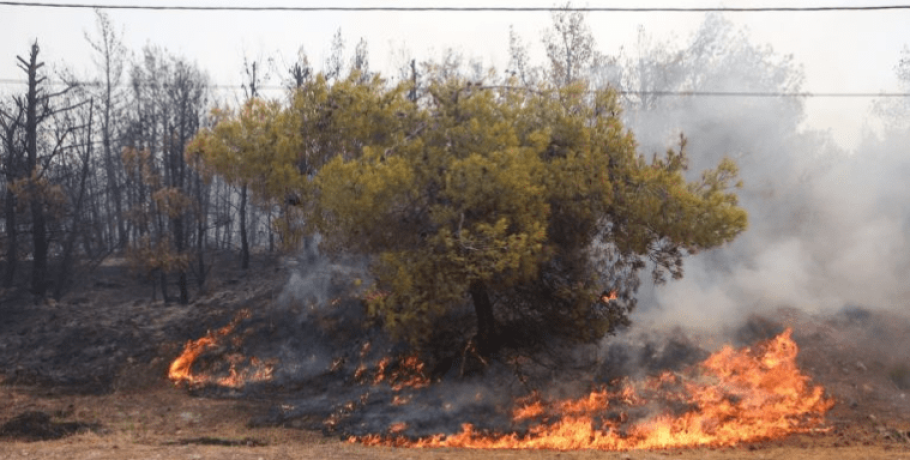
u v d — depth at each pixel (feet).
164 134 125.70
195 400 57.77
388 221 48.52
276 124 50.60
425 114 50.93
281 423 51.29
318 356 63.77
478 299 53.26
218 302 81.61
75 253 131.23
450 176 46.96
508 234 48.21
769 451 43.14
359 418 50.72
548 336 55.77
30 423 49.85
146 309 91.50
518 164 46.75
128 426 50.83
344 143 51.44
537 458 40.27
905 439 46.14
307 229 50.80
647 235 50.83
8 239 113.39
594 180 49.96
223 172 50.93
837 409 51.44
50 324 80.53
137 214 112.88
